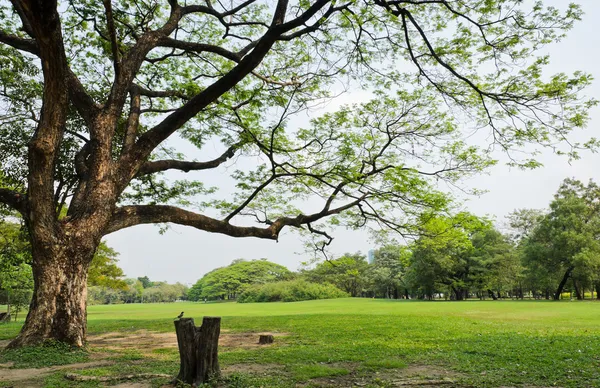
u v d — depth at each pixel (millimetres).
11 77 15500
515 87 11477
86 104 11875
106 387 6391
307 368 7754
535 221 63500
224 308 39688
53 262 10297
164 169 13977
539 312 25031
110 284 38000
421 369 7836
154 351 10656
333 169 14430
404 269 65938
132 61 12273
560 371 7348
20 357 8812
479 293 71938
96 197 11047
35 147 9734
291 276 95375
